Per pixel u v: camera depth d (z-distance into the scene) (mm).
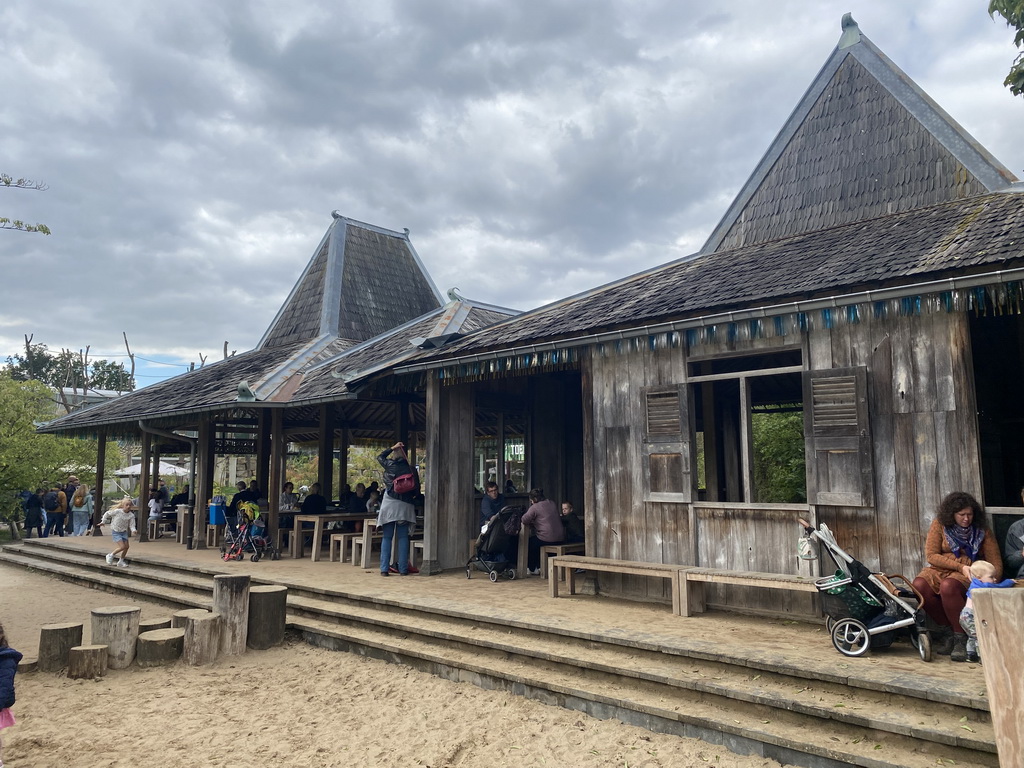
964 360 5844
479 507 11422
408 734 5371
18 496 21578
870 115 9930
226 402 12734
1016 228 5988
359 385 11320
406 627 7238
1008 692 3434
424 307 20062
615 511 8195
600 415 8414
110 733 5527
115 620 7086
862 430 6316
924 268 5738
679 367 7723
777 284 6867
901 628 5262
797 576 6383
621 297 9102
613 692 5387
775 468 18266
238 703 6188
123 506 12203
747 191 10977
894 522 6129
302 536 12469
